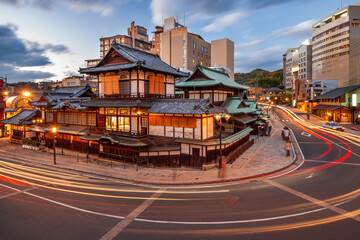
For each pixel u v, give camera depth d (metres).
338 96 63.00
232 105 37.88
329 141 37.47
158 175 20.47
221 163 20.88
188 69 86.56
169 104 24.28
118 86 26.62
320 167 22.56
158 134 24.67
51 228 11.44
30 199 15.32
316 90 90.81
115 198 15.38
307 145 34.41
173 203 14.34
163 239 10.20
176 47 89.06
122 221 12.03
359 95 60.44
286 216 12.18
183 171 21.61
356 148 31.48
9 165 25.91
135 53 28.75
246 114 41.56
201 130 22.34
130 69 24.64
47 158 28.84
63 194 16.22
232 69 97.81
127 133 24.72
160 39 93.06
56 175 21.47
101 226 11.55
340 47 92.00
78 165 24.78
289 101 113.69
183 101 23.91
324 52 100.12
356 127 52.34
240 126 36.19
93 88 63.00
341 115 62.97
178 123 23.44
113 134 25.30
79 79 88.38
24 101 48.81
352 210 12.77
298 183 17.78
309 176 19.61
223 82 39.19
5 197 15.73
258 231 10.70
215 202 14.34
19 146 37.84
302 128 54.56
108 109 26.73
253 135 44.31
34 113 39.72
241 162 24.30
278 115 81.69
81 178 20.41
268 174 20.47
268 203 13.96
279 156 26.95
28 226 11.68
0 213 13.23
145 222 11.87
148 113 25.12
